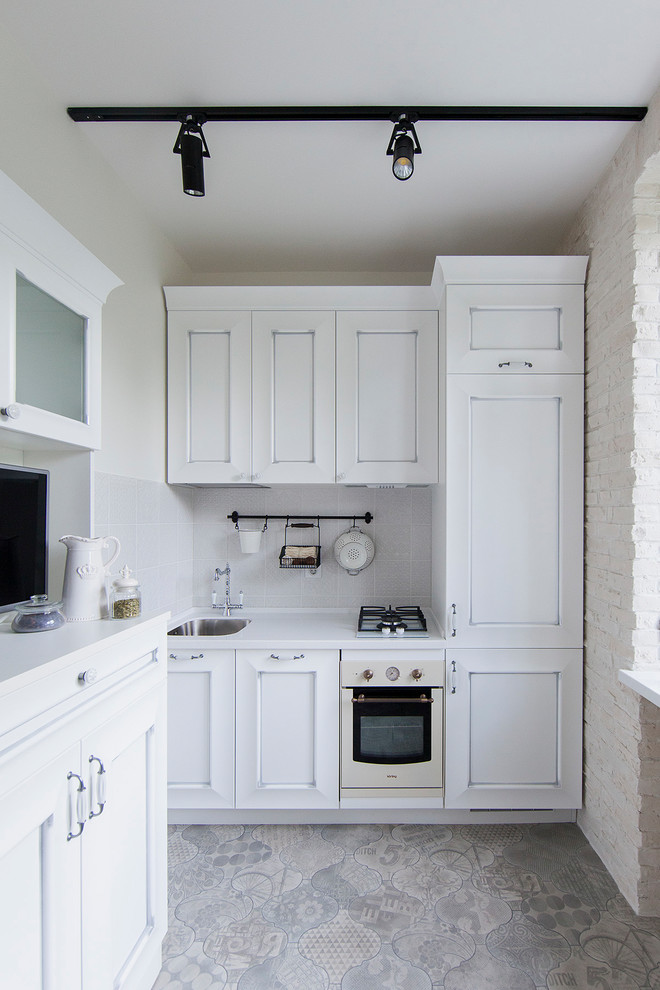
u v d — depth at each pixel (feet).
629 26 4.57
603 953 5.15
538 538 7.16
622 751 6.08
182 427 8.11
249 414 8.07
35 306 4.23
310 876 6.26
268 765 7.26
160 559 7.96
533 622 7.16
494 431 7.16
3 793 2.79
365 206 7.41
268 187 6.94
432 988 4.78
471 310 7.20
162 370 8.02
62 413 4.70
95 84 5.21
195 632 8.77
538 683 7.15
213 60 4.93
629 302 5.99
